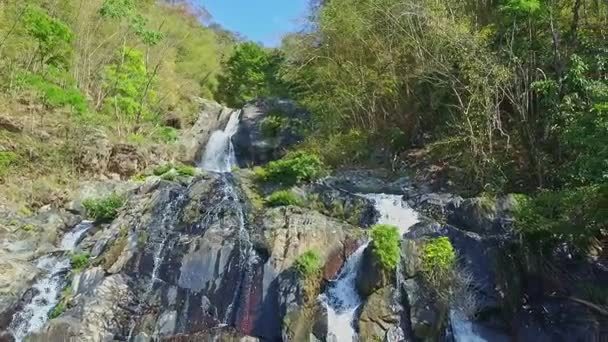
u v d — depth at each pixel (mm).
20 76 18906
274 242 12516
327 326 11289
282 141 23781
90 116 19594
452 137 16891
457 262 11797
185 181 16500
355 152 19469
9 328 11383
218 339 11383
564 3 16859
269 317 11562
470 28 17594
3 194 15336
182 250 12500
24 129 17359
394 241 12016
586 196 11422
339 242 12656
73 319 11008
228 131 26719
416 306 11188
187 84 31469
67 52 22375
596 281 11586
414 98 19578
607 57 14094
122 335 11266
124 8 23094
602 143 11141
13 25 19938
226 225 13078
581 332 10742
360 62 20766
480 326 11266
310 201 15055
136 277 12180
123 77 23500
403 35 19094
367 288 11680
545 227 11734
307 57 23047
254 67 33344
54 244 14062
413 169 17812
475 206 13250
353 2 21281
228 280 12086
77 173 17578
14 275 12125
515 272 11867
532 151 14742
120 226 14055
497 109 15539
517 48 16453
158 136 23562
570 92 14195
